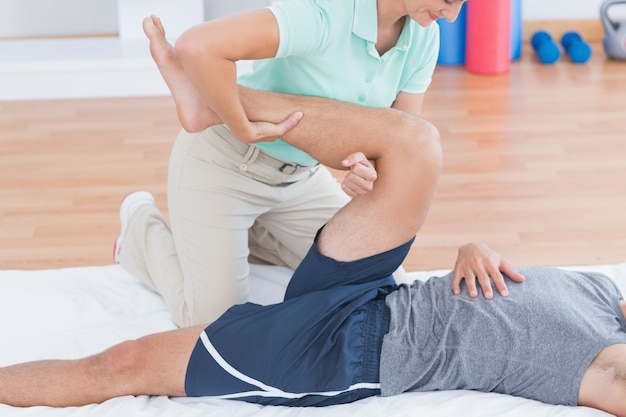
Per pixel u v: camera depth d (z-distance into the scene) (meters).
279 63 2.04
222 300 2.30
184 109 1.97
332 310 1.96
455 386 1.94
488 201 3.18
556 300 1.93
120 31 4.15
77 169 3.43
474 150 3.53
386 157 1.96
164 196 3.25
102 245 2.97
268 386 1.92
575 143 3.57
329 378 1.90
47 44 4.14
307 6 1.87
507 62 4.21
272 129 1.95
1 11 4.20
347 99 2.06
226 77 1.83
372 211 1.99
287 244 2.52
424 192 1.96
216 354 1.93
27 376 1.98
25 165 3.46
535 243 2.94
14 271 2.52
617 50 4.29
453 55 4.29
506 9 4.11
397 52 2.04
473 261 2.02
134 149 3.58
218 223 2.27
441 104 3.91
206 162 2.24
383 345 1.93
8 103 3.98
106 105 3.96
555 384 1.87
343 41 1.95
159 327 2.33
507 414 1.85
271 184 2.30
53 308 2.37
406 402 1.91
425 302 1.99
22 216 3.13
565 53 4.42
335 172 3.45
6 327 2.30
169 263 2.41
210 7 4.27
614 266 2.46
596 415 1.82
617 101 3.92
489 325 1.91
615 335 1.89
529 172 3.36
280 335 1.93
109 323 2.34
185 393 1.98
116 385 1.97
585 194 3.21
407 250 2.06
